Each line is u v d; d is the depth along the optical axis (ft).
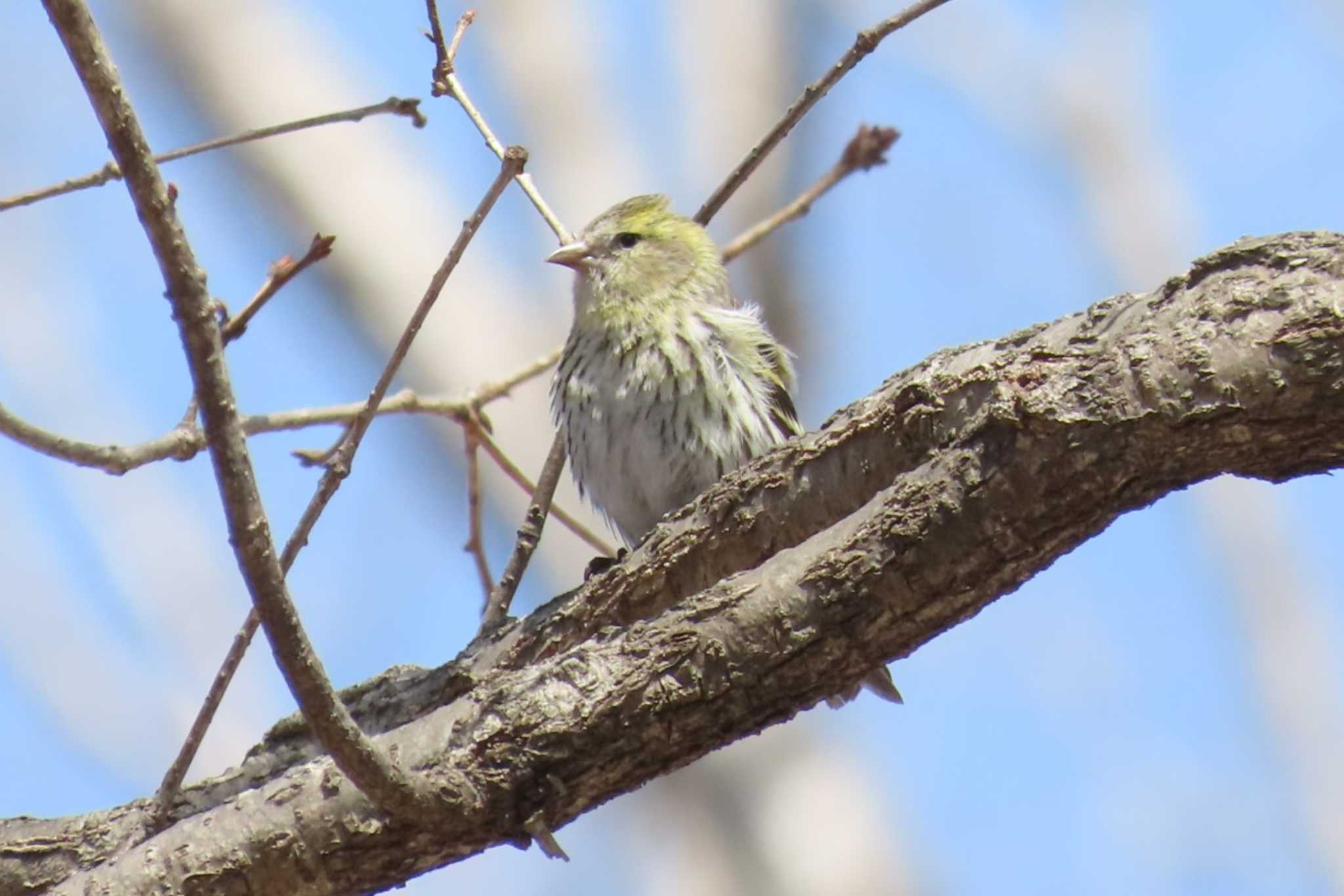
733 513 25.07
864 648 22.77
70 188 25.14
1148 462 21.09
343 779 23.45
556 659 23.48
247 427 30.53
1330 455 20.49
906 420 23.34
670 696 22.79
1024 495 21.61
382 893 25.45
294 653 20.62
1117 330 21.40
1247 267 20.79
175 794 24.93
